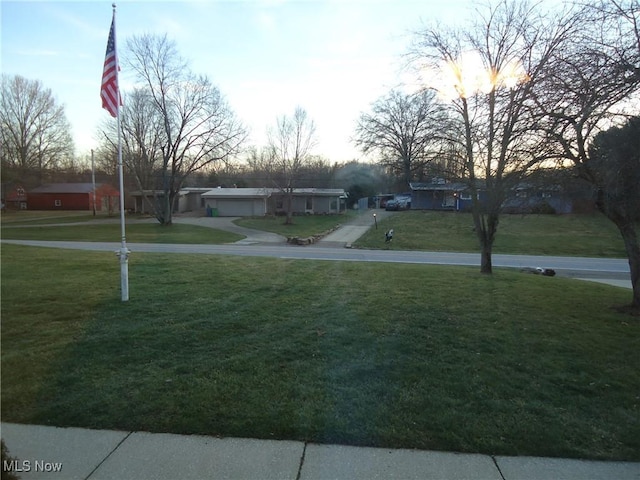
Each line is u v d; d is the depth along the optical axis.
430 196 45.19
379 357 4.39
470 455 2.86
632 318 6.34
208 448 2.87
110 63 6.74
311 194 45.75
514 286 8.98
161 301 6.46
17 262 10.80
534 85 6.44
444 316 5.94
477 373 4.08
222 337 4.88
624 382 4.01
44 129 62.00
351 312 6.02
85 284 7.74
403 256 19.23
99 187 53.69
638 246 6.95
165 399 3.45
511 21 10.72
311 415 3.26
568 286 9.77
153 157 36.50
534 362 4.39
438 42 11.86
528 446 2.96
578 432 3.14
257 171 48.41
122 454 2.79
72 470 2.61
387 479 2.59
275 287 7.76
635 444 3.02
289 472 2.64
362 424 3.17
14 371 3.92
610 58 5.29
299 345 4.67
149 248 20.58
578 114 5.58
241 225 35.12
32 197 61.31
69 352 4.37
